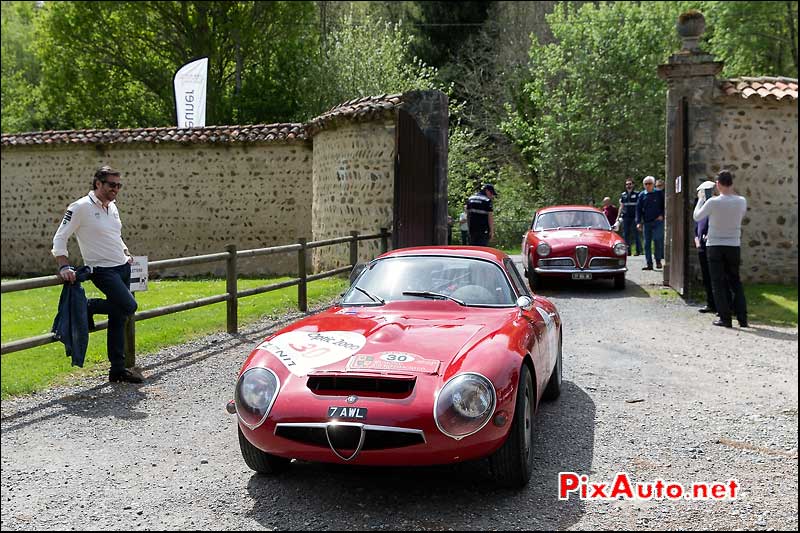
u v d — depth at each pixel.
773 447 4.65
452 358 3.81
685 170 11.15
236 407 3.89
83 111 31.55
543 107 29.03
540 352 4.58
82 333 5.93
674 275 12.19
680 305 10.79
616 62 27.50
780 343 8.15
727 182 9.06
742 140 12.33
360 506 3.74
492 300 4.86
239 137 16.78
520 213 27.52
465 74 33.84
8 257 18.69
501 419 3.61
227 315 8.59
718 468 4.27
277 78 28.91
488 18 34.62
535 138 29.23
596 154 27.22
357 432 3.53
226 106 28.28
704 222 10.01
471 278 5.04
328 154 14.86
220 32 29.52
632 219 17.30
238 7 29.27
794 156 12.36
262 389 3.77
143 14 28.97
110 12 29.05
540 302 5.65
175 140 17.00
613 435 4.88
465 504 3.75
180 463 4.44
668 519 3.56
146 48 30.72
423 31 34.38
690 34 12.50
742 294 9.20
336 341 4.09
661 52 27.81
